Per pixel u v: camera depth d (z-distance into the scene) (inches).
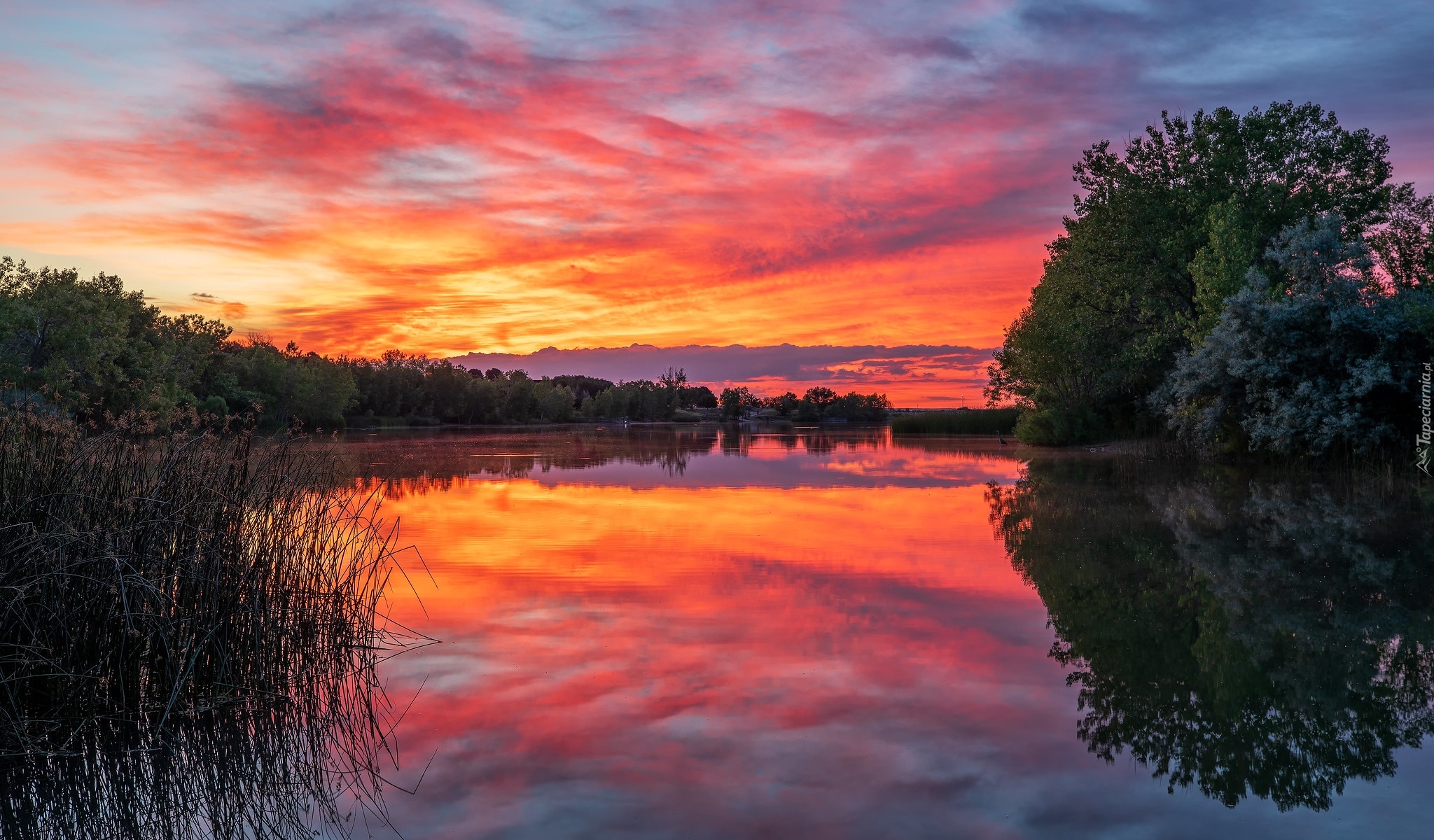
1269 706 243.3
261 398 2432.3
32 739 221.1
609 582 396.2
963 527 564.1
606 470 1077.1
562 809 181.0
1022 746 213.3
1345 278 880.3
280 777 202.2
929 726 225.1
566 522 591.2
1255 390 923.4
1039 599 365.1
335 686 259.8
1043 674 267.7
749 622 327.3
